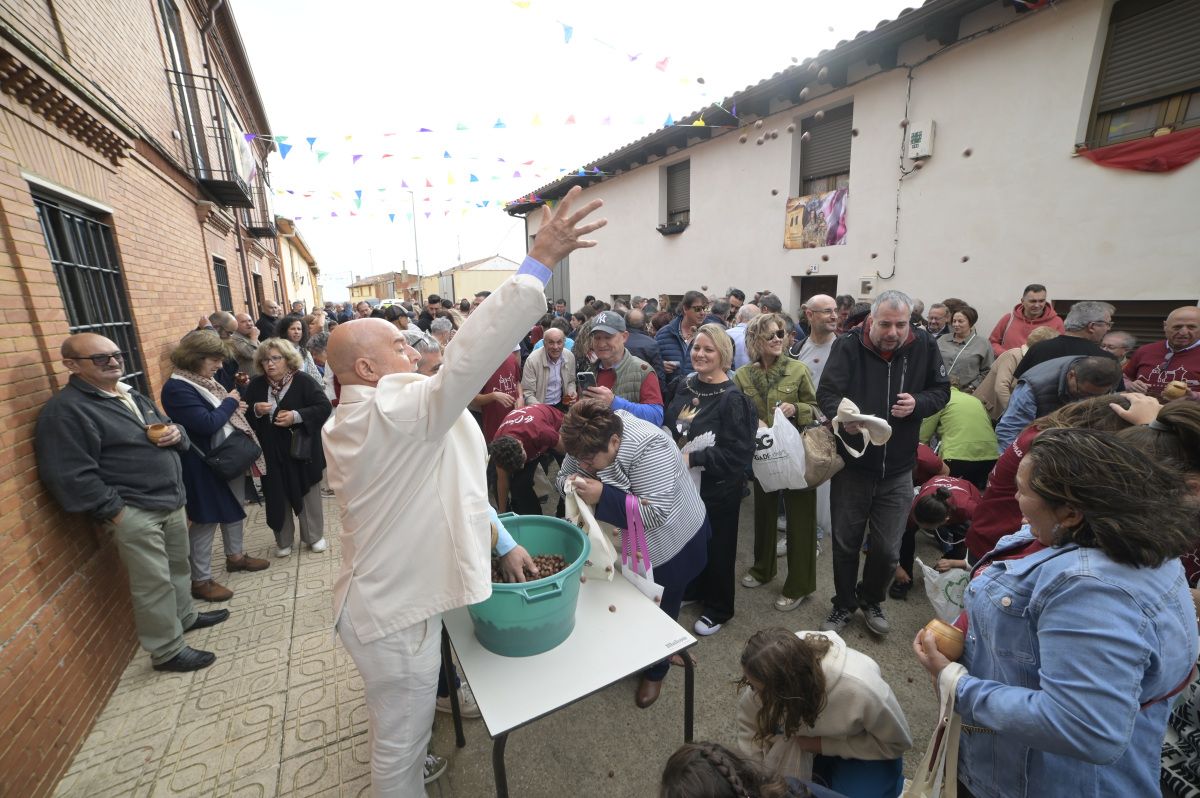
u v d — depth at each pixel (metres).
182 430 2.77
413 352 1.62
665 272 9.15
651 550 2.19
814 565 3.00
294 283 24.83
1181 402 1.41
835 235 6.09
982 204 4.74
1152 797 1.08
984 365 4.54
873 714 1.49
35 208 2.58
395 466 1.38
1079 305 3.49
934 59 4.97
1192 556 1.68
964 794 1.30
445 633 2.05
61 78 2.76
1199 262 3.58
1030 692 1.04
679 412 2.76
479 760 2.12
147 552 2.51
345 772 2.07
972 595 1.26
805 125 6.52
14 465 2.09
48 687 2.08
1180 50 3.62
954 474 3.58
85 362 2.35
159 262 4.64
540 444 3.54
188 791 2.01
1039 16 4.23
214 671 2.65
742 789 0.89
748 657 1.49
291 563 3.76
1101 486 0.96
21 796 1.85
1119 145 3.86
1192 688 1.61
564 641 1.71
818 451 2.65
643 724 2.28
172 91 5.68
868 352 2.62
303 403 3.70
